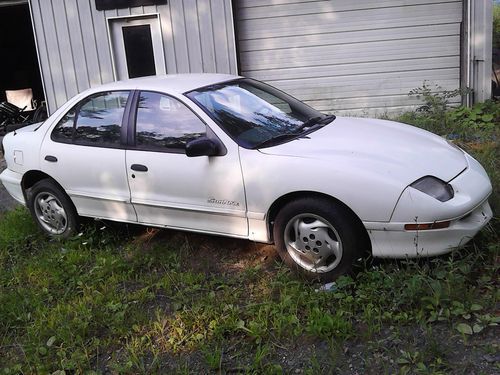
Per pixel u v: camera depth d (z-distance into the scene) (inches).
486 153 248.1
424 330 134.0
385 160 156.0
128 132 192.5
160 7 394.6
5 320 165.8
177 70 406.3
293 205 160.1
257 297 160.7
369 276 153.5
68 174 207.0
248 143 171.0
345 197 151.1
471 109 355.9
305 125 188.4
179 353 140.6
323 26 388.5
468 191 154.8
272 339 139.6
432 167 157.5
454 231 148.2
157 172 184.2
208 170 173.8
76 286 182.4
